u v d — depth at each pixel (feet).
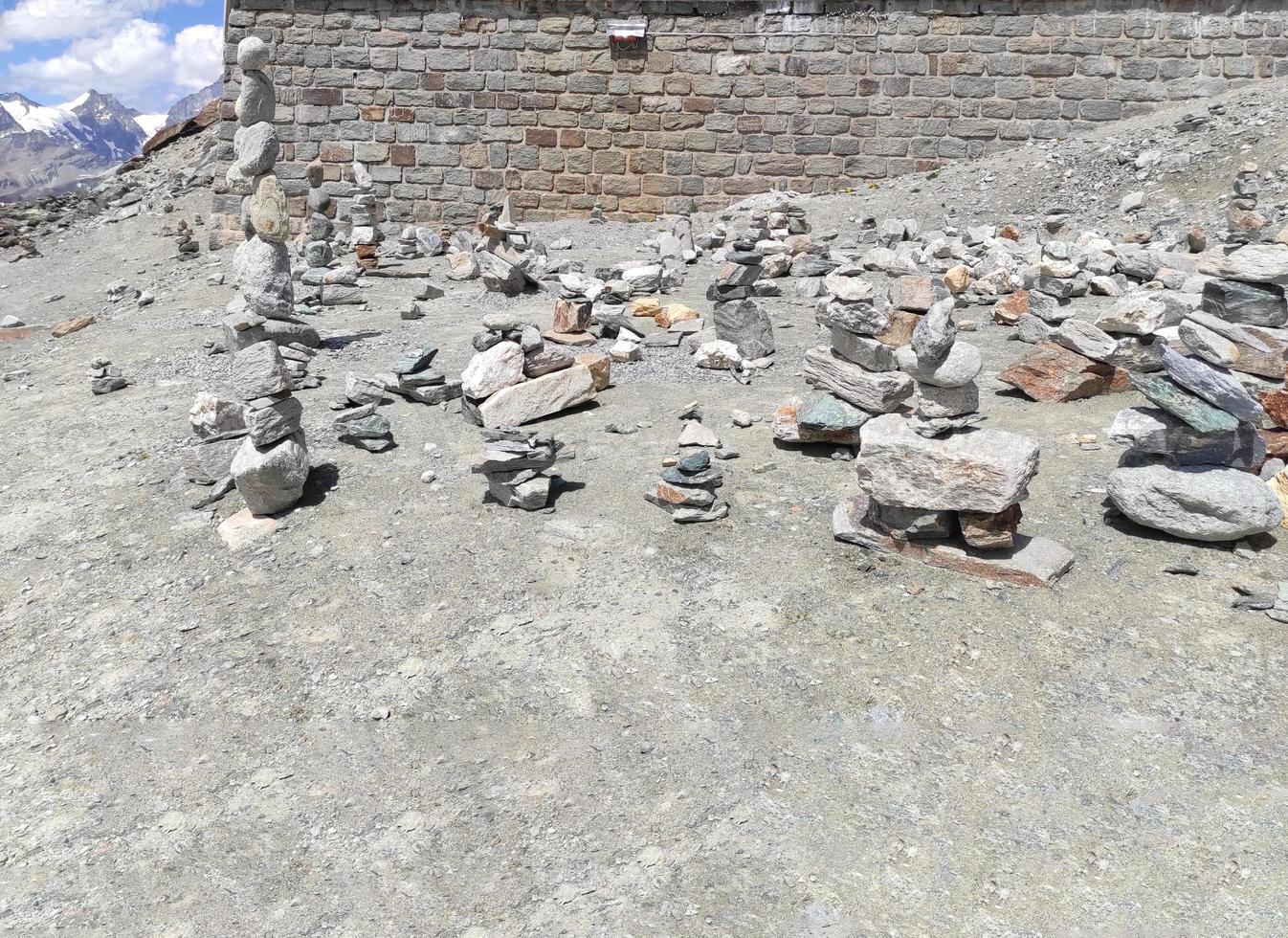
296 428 24.95
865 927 12.98
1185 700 16.11
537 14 67.82
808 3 66.74
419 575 21.58
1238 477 19.75
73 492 27.20
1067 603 18.66
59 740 18.17
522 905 13.89
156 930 14.19
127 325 47.21
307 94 69.46
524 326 30.27
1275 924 12.33
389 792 16.15
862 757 15.70
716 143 68.95
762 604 19.45
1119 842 13.76
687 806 15.16
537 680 18.13
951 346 19.44
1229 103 60.08
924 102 67.51
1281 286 22.77
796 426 25.94
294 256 59.21
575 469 25.98
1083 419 27.37
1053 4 65.51
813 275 49.62
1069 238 52.06
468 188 70.23
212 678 19.24
